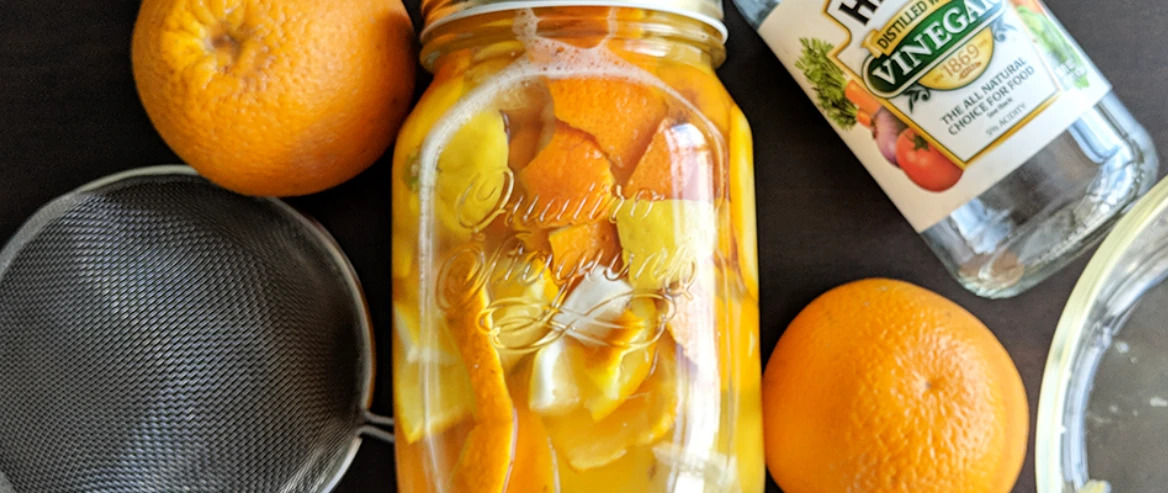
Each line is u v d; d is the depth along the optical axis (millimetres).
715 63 451
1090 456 467
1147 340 468
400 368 437
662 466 417
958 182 443
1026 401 485
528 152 416
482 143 418
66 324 481
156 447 477
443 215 424
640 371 416
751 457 441
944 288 496
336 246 495
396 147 440
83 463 480
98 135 497
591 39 419
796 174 495
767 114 493
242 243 484
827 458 453
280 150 440
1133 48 483
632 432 416
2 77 495
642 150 416
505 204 417
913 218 458
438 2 425
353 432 493
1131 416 469
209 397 477
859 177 493
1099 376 468
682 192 419
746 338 442
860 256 495
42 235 487
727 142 435
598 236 416
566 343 416
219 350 478
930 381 448
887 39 435
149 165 498
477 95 421
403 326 435
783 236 497
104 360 478
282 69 427
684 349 419
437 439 427
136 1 492
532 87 417
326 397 485
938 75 435
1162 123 483
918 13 431
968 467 445
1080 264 492
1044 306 496
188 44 427
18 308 487
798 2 444
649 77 419
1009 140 436
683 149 419
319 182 463
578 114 413
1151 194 444
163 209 485
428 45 436
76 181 498
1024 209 454
